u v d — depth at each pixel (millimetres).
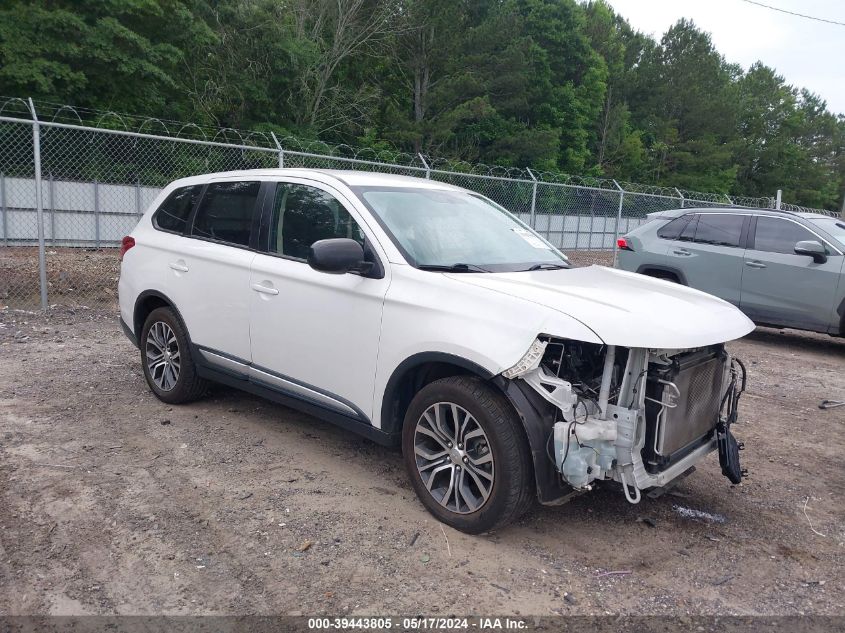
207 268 4984
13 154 20594
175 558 3334
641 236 10562
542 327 3258
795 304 8859
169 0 24859
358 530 3654
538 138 37688
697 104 54875
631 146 48000
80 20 21688
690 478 4633
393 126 34688
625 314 3324
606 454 3262
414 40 35406
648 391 3400
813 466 4969
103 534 3527
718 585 3334
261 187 4855
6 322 8422
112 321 8969
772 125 67062
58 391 5840
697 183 51812
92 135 20594
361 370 3971
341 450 4777
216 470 4363
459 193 5000
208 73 29281
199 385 5402
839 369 8227
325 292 4141
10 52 20609
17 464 4309
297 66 30344
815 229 8859
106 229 19438
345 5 33125
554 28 43344
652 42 61406
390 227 4086
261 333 4578
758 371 7949
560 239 23469
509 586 3213
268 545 3480
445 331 3520
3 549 3352
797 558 3631
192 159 17719
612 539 3727
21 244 17984
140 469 4324
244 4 30234
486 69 36875
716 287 9617
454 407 3590
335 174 4586
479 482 3533
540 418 3305
